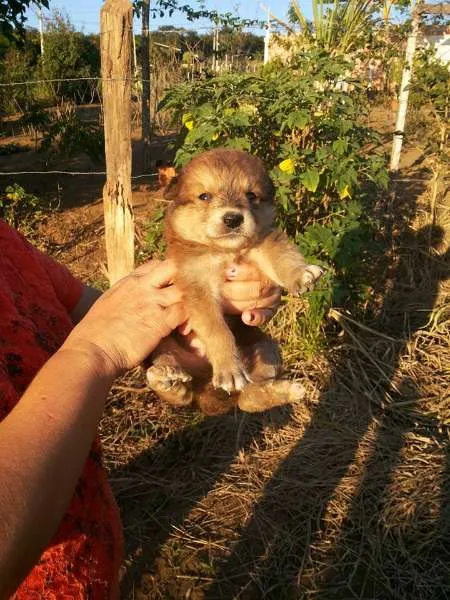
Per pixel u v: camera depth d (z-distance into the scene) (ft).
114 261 2.70
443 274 3.16
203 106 2.36
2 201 3.93
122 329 0.75
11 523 0.49
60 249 3.64
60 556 0.70
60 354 0.68
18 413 0.58
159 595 1.55
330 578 1.58
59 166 5.70
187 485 1.88
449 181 4.01
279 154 2.32
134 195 4.45
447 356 2.52
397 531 1.69
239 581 1.58
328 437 2.06
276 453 2.00
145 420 2.13
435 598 1.53
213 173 1.34
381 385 2.35
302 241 2.31
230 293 1.22
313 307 2.32
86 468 0.78
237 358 1.16
